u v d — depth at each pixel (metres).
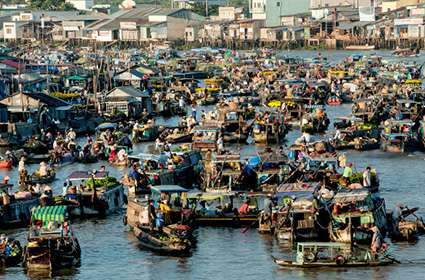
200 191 90.50
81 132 147.62
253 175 95.19
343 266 71.62
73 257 73.62
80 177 92.06
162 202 81.00
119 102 162.50
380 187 99.94
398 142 122.12
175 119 165.75
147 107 169.12
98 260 75.50
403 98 163.38
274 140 131.88
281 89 188.00
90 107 163.38
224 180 94.69
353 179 93.44
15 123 138.62
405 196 95.19
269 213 81.62
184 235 77.69
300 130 144.38
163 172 96.81
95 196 88.00
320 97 180.12
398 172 108.62
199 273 71.94
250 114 151.88
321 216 77.06
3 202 84.69
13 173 114.19
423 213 87.19
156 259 75.56
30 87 183.62
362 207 77.38
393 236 79.19
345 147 124.38
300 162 99.19
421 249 76.12
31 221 76.75
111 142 125.25
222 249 77.38
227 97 183.75
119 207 91.88
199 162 106.88
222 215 83.69
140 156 104.38
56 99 153.75
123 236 82.12
